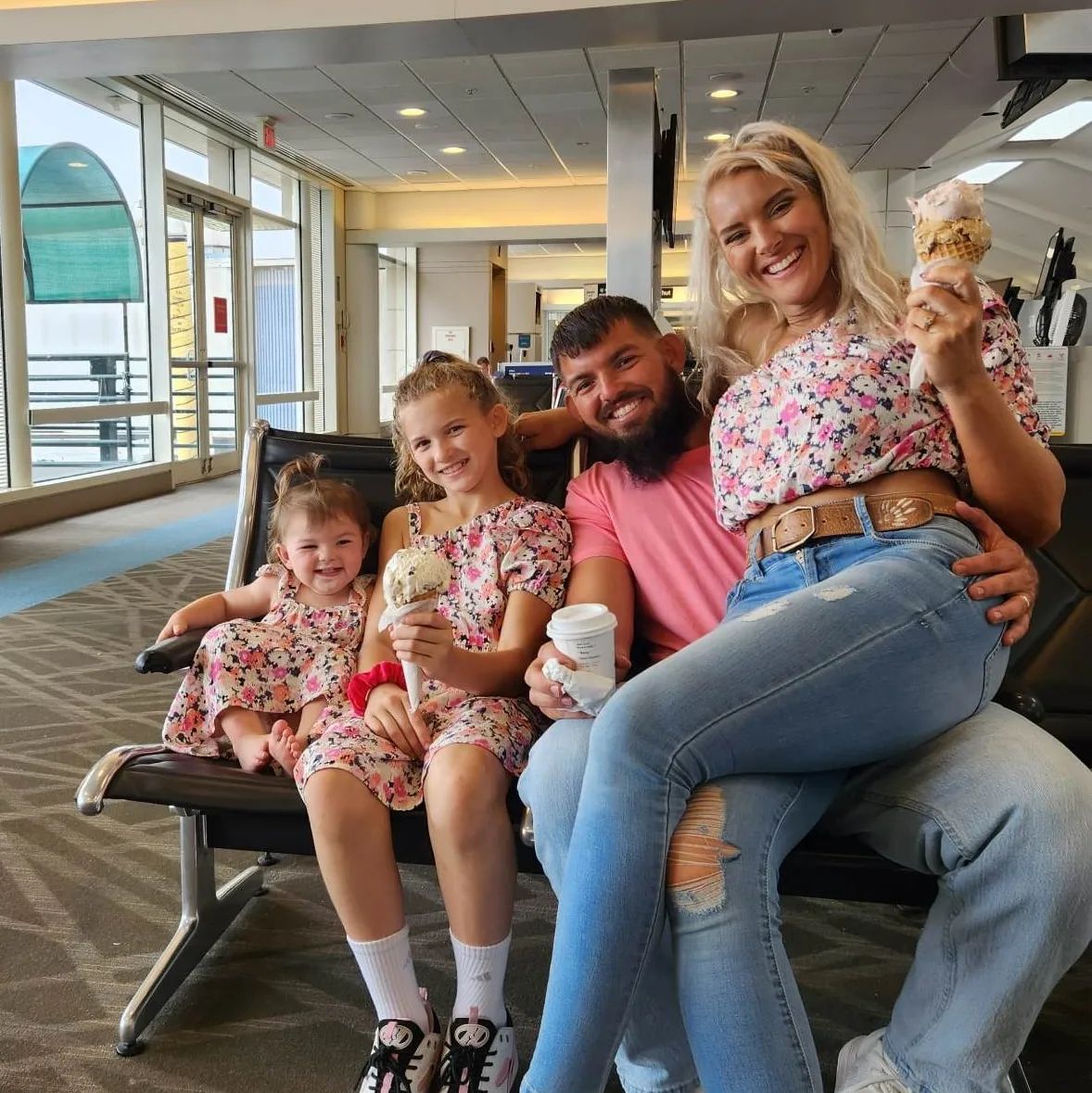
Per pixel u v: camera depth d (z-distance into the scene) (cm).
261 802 139
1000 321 137
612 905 108
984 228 121
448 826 131
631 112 524
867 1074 116
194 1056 155
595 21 474
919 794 118
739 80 819
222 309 1072
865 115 923
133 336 888
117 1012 166
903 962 182
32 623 433
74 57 518
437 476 172
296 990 173
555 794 126
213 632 167
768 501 142
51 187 748
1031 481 130
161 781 142
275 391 1220
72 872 216
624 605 161
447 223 1345
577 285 1812
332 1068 152
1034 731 121
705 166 153
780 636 117
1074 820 106
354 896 133
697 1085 125
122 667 368
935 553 126
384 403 1508
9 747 288
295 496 177
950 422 137
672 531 164
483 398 173
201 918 182
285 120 966
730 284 165
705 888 107
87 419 795
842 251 145
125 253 870
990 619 125
